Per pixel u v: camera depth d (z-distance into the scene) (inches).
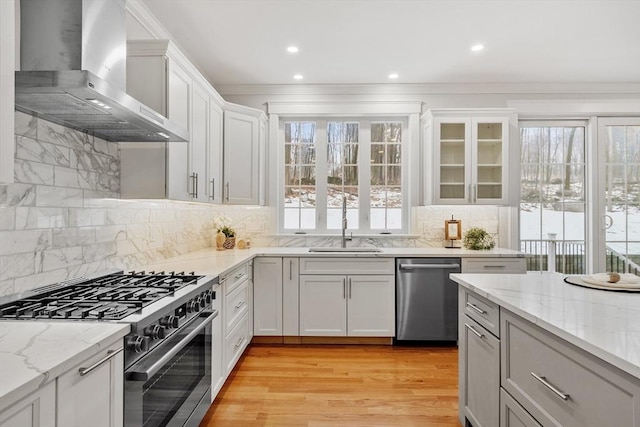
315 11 100.9
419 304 133.6
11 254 57.9
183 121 95.2
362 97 157.8
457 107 157.8
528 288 67.2
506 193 145.4
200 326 70.7
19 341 40.3
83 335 42.4
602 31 112.2
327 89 157.8
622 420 36.0
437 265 132.6
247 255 124.5
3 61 37.4
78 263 73.7
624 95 156.3
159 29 106.0
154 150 87.4
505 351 60.9
